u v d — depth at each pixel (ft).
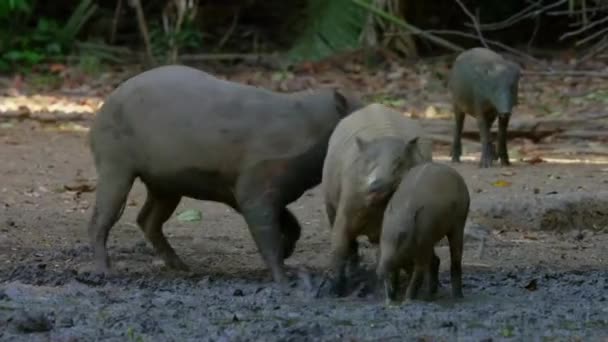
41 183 99.91
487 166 106.93
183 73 68.08
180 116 66.33
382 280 62.69
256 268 72.43
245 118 65.82
